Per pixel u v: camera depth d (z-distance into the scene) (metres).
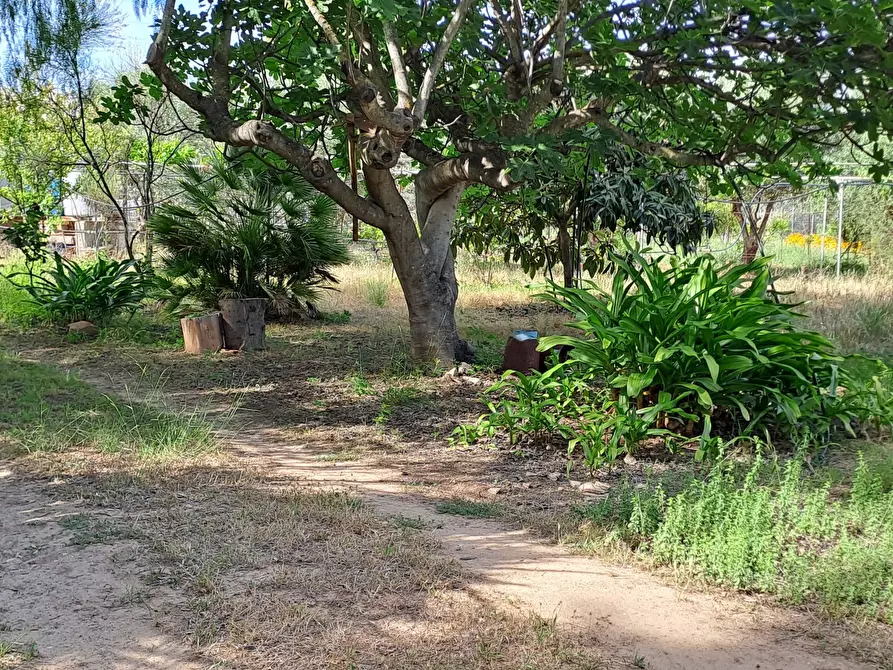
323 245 10.59
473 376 8.09
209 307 10.27
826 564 3.33
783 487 3.92
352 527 3.78
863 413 5.73
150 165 13.45
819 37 5.68
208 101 7.42
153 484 4.37
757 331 5.68
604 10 6.75
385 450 5.70
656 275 6.45
